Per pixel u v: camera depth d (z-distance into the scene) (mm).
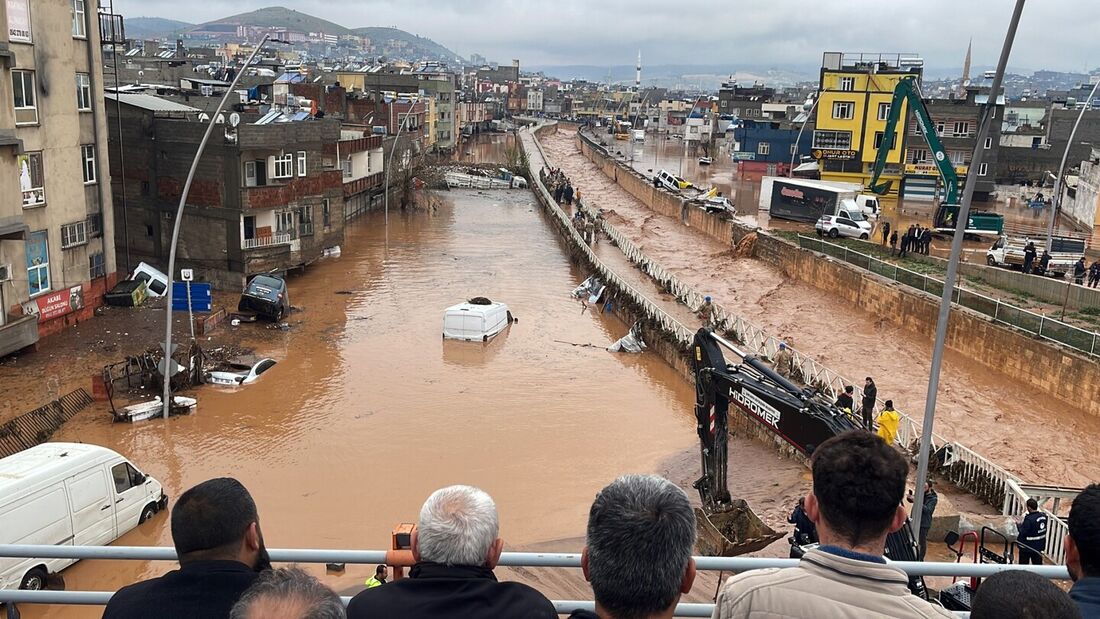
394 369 35938
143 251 49500
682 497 3609
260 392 32500
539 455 27578
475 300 42531
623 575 3342
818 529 3709
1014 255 50281
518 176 110000
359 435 28734
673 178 89625
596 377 36031
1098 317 39312
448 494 4262
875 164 75188
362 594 3928
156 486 21500
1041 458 27656
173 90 62000
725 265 60062
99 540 19375
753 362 19875
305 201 51188
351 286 51219
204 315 41219
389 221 76375
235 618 3027
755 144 108562
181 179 47500
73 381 31766
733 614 3438
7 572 16875
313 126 51062
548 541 21375
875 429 25953
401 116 100000
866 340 41500
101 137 40844
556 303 49062
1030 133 96250
